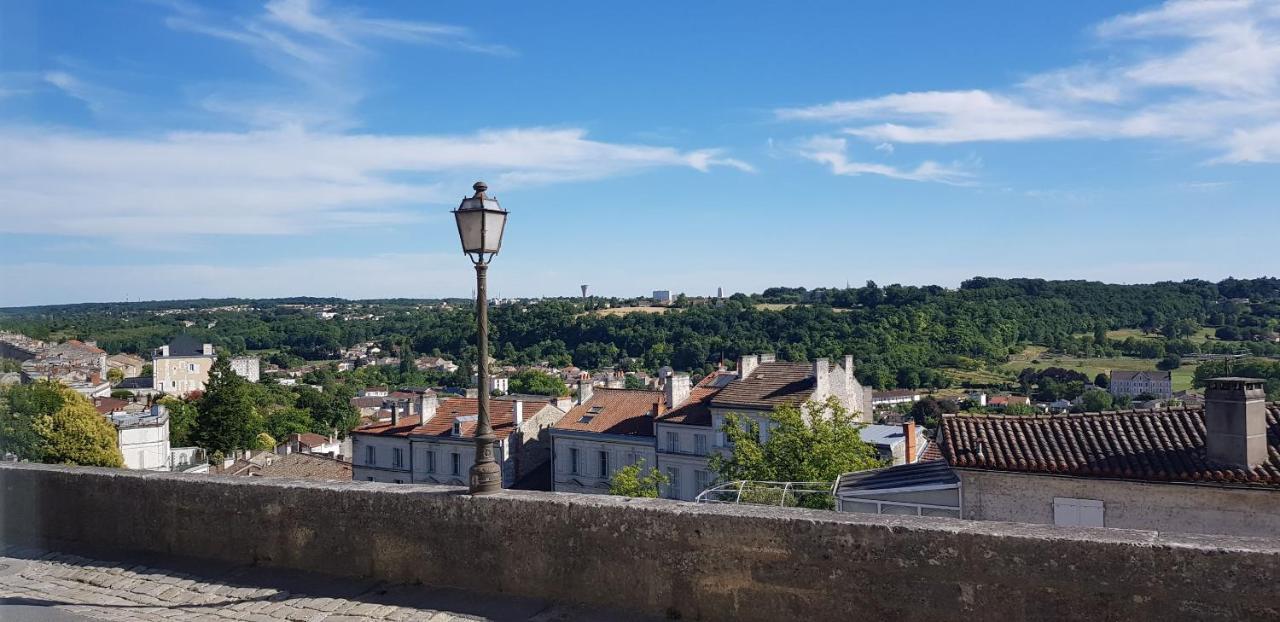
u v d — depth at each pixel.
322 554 7.44
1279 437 13.52
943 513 14.85
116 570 7.84
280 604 6.79
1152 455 13.63
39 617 6.69
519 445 48.94
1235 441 12.84
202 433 70.12
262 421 88.00
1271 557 4.40
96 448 34.69
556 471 47.84
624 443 45.44
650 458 44.53
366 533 7.23
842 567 5.43
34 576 7.76
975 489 14.51
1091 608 4.79
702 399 46.41
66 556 8.32
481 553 6.72
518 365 157.75
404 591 6.86
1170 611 4.61
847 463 25.52
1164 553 4.64
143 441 52.22
